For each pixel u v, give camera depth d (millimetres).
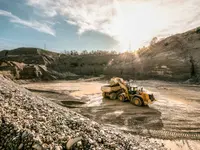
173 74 33750
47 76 34625
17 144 2945
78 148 3158
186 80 30375
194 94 17312
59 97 14703
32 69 32344
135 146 3994
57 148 2975
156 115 9570
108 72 49875
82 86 24266
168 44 51406
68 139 3389
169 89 21031
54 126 3941
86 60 68438
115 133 4785
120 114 9727
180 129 7480
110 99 14156
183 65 35594
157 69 38812
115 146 3584
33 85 25328
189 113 10055
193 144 6059
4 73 25594
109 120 8641
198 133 7051
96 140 3658
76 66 61562
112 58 66562
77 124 4422
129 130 7273
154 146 5367
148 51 55438
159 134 6898
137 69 44156
